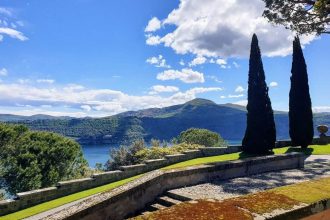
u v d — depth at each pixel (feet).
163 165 81.92
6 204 57.06
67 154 149.18
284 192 15.06
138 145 152.66
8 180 136.77
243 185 48.44
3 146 139.74
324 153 96.17
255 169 58.03
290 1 87.66
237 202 12.78
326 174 56.08
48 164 143.54
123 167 74.84
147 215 10.87
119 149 153.69
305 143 107.65
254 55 101.19
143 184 41.24
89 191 64.75
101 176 70.49
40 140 148.87
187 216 10.66
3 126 141.90
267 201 13.17
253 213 11.70
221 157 92.68
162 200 42.60
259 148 96.58
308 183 17.31
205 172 50.88
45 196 62.13
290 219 12.32
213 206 11.94
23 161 138.31
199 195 42.34
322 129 119.85
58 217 30.01
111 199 35.63
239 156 94.22
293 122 109.40
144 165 77.82
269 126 98.17
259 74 99.35
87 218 32.30
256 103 98.17
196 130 205.36
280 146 114.01
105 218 34.78
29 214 51.78
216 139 202.39
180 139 207.00
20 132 148.56
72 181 66.18
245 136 99.66
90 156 454.81
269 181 50.93
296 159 64.95
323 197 14.26
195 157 91.61
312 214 13.41
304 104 108.37
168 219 10.37
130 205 38.83
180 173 47.42
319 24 86.99
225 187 47.24
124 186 39.86
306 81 109.09
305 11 87.25
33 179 134.31
